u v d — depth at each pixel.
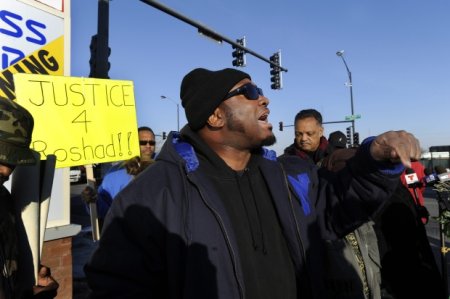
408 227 2.83
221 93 1.46
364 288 2.27
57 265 3.62
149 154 4.18
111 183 3.82
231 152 1.54
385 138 1.15
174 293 1.29
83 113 2.81
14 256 1.55
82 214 12.83
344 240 2.24
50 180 1.81
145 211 1.35
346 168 1.44
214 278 1.28
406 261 2.84
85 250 7.07
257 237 1.44
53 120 2.66
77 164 2.74
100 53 6.17
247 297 1.33
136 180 1.45
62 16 3.70
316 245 1.54
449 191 3.26
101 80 2.93
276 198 1.50
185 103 1.58
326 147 4.07
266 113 1.54
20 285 1.62
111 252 1.35
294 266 1.49
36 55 3.45
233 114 1.48
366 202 1.39
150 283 1.35
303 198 1.58
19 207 1.67
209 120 1.53
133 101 3.09
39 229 1.74
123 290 1.32
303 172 1.69
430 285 2.86
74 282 5.27
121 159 2.97
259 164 1.58
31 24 3.41
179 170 1.43
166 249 1.33
